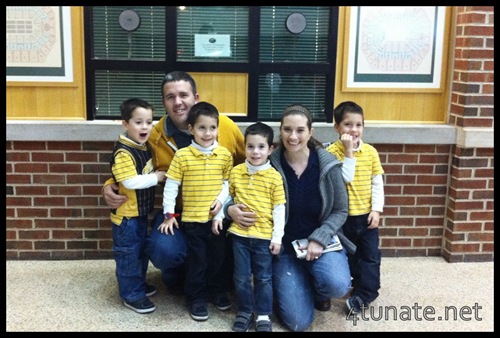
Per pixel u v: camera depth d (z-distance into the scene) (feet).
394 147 12.35
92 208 12.23
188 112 9.93
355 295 10.37
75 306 10.36
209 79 12.23
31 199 12.11
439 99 12.64
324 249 9.59
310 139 9.91
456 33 12.19
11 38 11.74
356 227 10.27
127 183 9.46
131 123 9.50
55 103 12.08
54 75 11.94
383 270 12.12
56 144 11.89
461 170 12.14
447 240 12.69
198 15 11.96
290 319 9.48
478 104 11.83
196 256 9.79
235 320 9.73
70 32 11.80
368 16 12.11
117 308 10.32
